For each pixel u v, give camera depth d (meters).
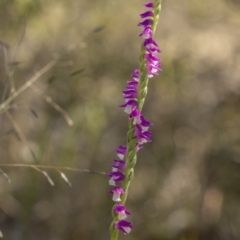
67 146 8.46
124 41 8.94
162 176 9.30
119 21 8.97
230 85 9.00
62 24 8.43
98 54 8.73
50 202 8.55
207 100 9.12
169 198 9.24
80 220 8.72
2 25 7.55
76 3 8.49
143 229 9.03
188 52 8.91
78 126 8.70
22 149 8.25
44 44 8.21
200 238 9.05
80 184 8.72
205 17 9.04
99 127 8.84
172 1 9.09
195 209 9.15
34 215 8.41
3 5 7.33
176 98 9.19
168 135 9.31
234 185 9.20
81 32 8.09
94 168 8.78
